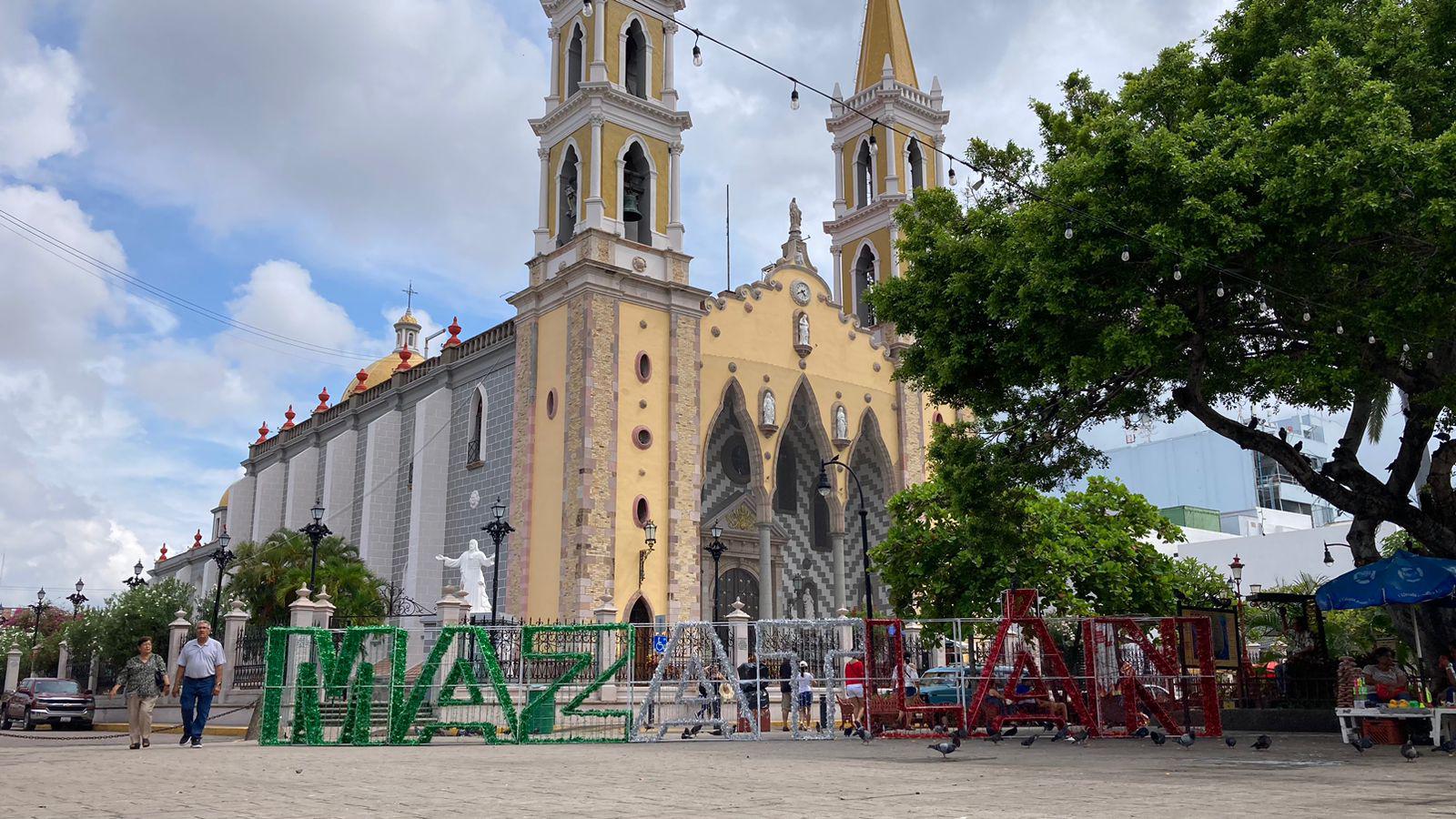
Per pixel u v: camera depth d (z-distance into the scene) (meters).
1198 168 17.47
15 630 68.25
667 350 43.06
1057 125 23.20
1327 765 12.02
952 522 35.97
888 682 20.47
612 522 39.59
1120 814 7.27
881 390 51.06
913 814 7.47
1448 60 17.83
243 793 9.45
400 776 11.34
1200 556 65.50
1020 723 19.66
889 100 53.28
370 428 52.28
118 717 40.88
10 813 7.75
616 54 44.84
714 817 7.32
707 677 22.67
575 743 19.73
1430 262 16.78
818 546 50.97
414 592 45.81
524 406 42.91
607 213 43.03
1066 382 20.42
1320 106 16.84
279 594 38.78
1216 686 17.95
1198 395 19.55
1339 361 18.56
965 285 21.02
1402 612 22.27
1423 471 39.75
